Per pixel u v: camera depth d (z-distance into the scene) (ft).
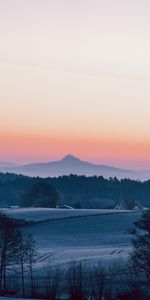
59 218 473.26
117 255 299.38
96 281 213.46
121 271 235.81
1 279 237.04
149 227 224.74
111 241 381.81
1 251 245.65
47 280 231.91
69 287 207.41
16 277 245.86
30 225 442.91
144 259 218.38
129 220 468.34
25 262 264.72
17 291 209.56
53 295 199.82
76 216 486.38
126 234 407.03
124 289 205.67
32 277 237.66
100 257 293.84
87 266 258.16
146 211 237.04
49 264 273.13
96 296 195.52
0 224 251.19
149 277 215.10
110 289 200.75
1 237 247.50
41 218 469.98
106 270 241.35
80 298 196.65
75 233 420.36
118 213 508.53
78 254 313.94
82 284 207.00
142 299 196.95
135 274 219.20
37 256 308.19
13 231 251.19
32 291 204.64
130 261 241.76
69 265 266.98
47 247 359.05
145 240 222.89
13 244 248.52
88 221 464.65
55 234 415.03
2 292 206.69
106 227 440.86
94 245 367.86
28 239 326.03
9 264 248.11
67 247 358.02
